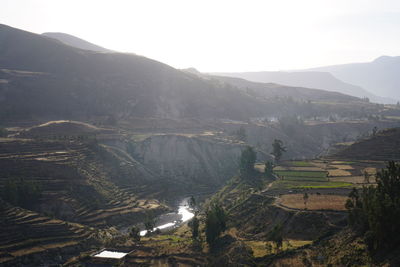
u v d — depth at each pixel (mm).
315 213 128375
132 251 141125
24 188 173375
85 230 159375
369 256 90750
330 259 98562
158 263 128625
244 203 160250
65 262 137000
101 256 138375
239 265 111062
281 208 137750
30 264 132500
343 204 133375
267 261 108562
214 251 129250
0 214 152000
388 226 88500
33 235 146625
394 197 101250
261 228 135250
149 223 168625
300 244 114750
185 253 132250
